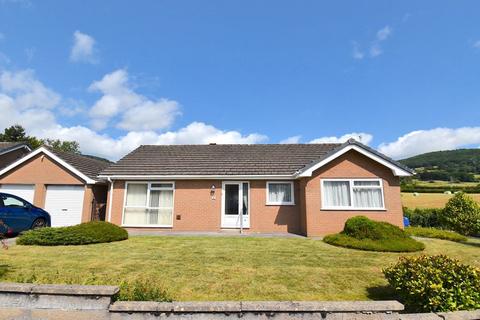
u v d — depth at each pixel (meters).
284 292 5.67
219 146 20.86
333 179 14.41
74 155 19.81
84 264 7.41
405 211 21.09
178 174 16.27
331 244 11.07
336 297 5.49
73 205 17.08
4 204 12.21
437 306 4.45
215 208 16.12
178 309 4.07
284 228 15.62
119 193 16.64
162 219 16.28
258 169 16.45
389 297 5.51
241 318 4.06
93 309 4.20
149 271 6.85
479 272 4.75
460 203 16.77
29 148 24.39
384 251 9.78
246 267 7.34
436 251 10.06
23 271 6.67
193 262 7.78
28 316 4.25
